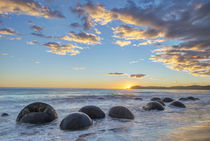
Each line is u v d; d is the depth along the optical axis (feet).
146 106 29.35
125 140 9.71
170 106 33.45
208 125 14.05
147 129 13.04
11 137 12.04
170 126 14.06
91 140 10.14
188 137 9.75
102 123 16.52
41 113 17.85
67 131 13.26
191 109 29.66
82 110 20.12
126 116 19.53
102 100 50.44
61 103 39.55
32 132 13.41
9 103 38.88
